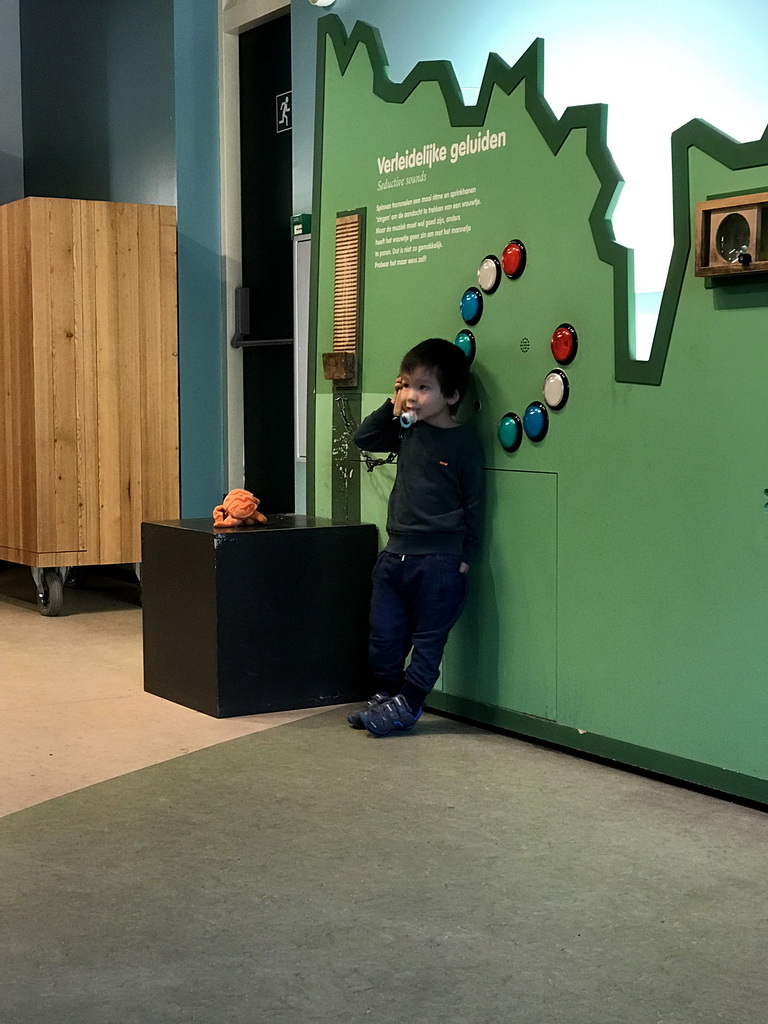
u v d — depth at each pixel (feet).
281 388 17.87
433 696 11.74
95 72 19.75
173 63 17.95
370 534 12.22
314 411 13.11
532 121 10.38
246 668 11.61
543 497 10.44
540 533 10.50
